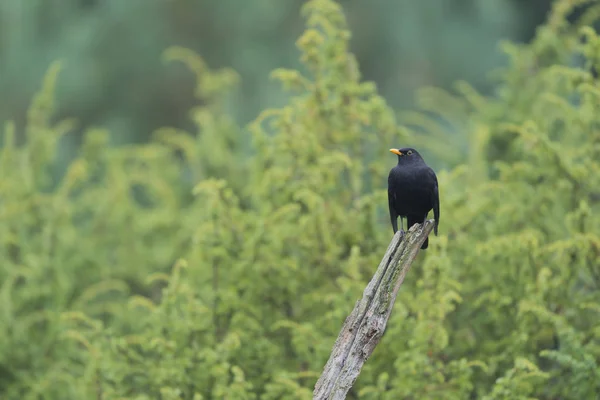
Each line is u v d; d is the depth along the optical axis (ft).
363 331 27.78
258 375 35.70
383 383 33.06
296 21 94.32
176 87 96.73
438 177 40.22
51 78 53.36
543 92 49.32
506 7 94.89
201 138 56.18
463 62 92.79
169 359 34.55
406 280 37.24
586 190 38.91
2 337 43.65
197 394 32.86
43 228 49.70
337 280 36.01
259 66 92.53
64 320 42.47
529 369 33.86
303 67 90.99
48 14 96.99
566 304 35.96
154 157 58.34
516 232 38.91
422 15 93.50
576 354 33.30
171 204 55.16
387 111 40.81
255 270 36.94
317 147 39.14
